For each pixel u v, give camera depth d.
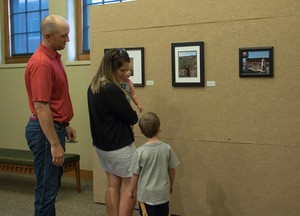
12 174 4.65
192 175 2.95
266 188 2.69
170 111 3.00
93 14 3.30
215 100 2.82
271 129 2.64
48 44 2.13
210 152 2.87
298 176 2.58
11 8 5.02
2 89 4.92
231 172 2.80
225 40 2.74
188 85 2.89
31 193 3.82
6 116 4.93
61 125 2.21
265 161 2.67
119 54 2.27
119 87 2.24
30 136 2.15
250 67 2.66
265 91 2.64
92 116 2.33
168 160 2.30
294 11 2.52
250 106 2.70
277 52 2.58
